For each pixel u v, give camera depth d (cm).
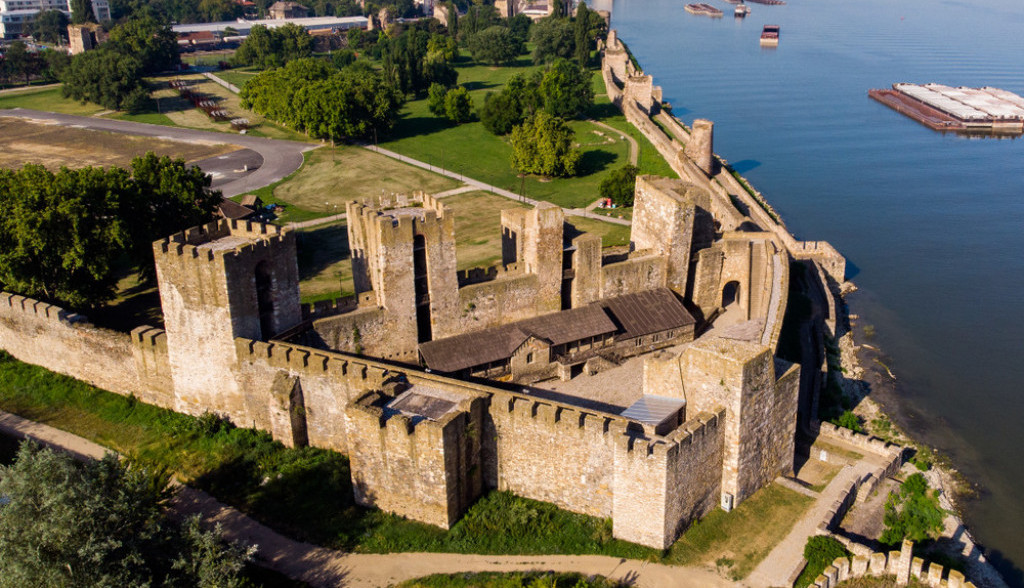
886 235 16075
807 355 10694
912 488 8081
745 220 13725
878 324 12606
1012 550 7950
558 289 10606
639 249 11706
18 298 9531
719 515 7288
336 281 12862
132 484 6141
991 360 11556
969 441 9688
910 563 6762
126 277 12456
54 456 6019
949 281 14075
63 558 5638
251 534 7081
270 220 15975
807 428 8956
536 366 10075
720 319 11994
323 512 7300
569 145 19012
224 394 8394
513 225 10688
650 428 7112
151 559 6028
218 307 8038
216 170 19700
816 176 19862
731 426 7150
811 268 13662
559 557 6825
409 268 9388
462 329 10106
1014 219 16900
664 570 6688
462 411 7075
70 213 10075
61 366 9469
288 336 8694
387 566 6750
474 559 6812
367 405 7138
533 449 7269
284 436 8125
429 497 7044
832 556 6781
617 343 10625
